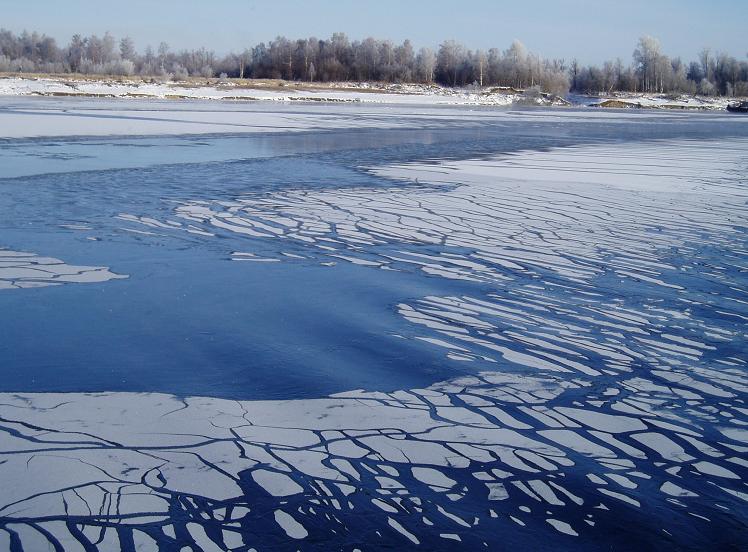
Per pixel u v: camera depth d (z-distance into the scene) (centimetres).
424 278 705
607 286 695
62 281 663
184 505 331
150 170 1384
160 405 430
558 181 1401
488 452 387
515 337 556
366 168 1531
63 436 389
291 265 740
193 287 657
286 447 385
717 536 323
